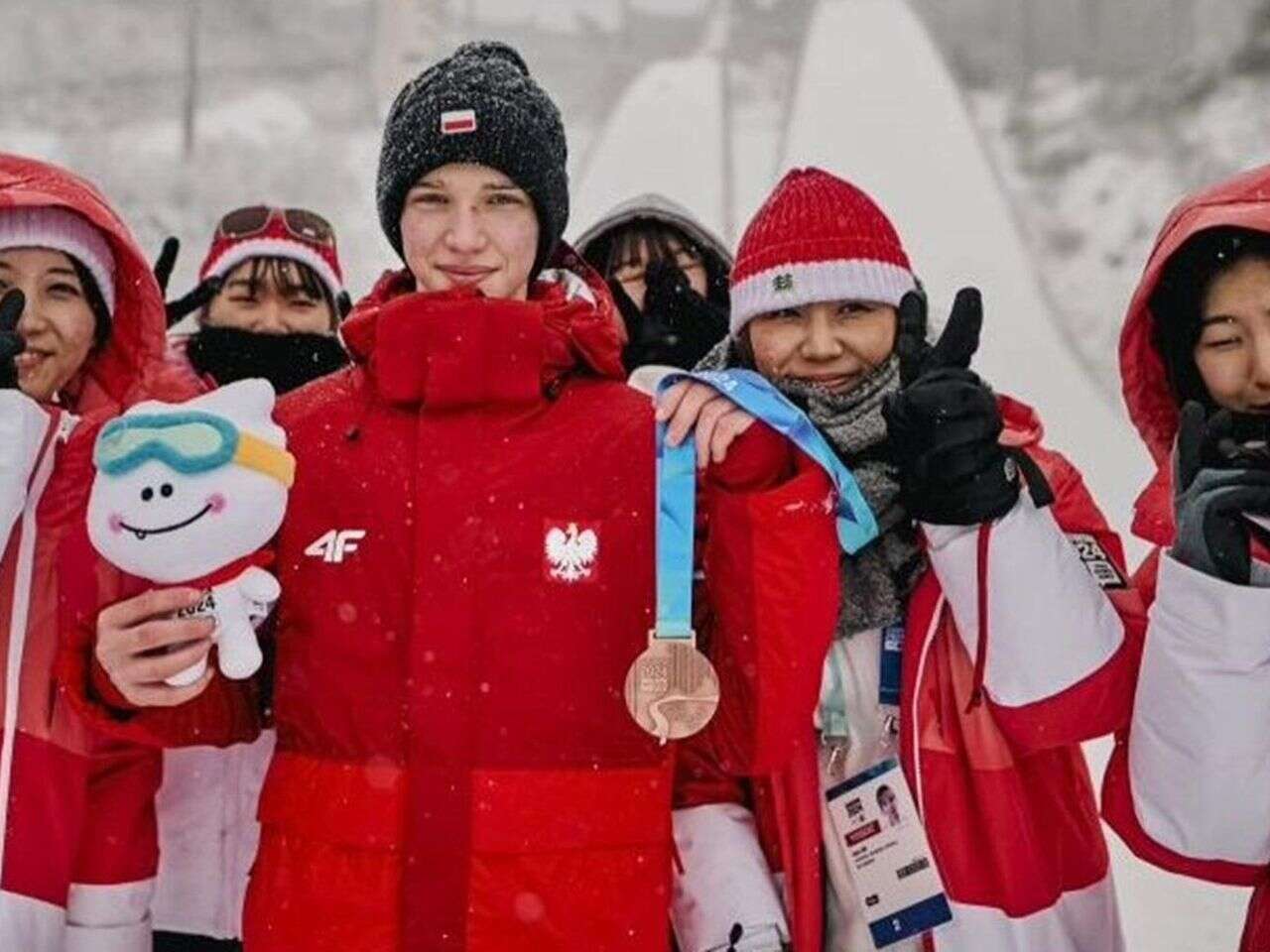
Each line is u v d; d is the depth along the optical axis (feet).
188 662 6.81
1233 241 7.78
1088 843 8.23
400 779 6.97
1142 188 47.80
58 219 8.49
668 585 6.97
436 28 44.29
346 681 7.11
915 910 7.77
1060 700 7.35
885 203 35.40
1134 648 7.57
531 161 7.96
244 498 6.65
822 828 8.09
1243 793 6.97
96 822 7.98
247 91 55.06
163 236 48.08
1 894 7.38
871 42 38.65
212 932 9.29
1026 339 31.58
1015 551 7.14
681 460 7.07
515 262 7.97
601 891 6.98
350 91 54.39
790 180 9.12
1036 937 7.81
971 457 6.98
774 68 51.98
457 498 7.14
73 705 7.22
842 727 8.11
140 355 9.06
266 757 9.39
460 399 7.26
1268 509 6.69
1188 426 6.93
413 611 7.06
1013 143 51.72
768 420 6.95
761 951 7.81
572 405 7.52
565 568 7.15
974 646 7.47
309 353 12.46
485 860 6.87
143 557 6.63
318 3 57.88
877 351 8.77
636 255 12.35
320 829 7.02
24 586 7.71
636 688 6.91
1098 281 44.24
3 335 7.34
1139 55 53.62
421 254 7.96
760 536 6.95
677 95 43.60
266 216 12.94
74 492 7.95
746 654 7.07
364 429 7.43
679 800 8.24
